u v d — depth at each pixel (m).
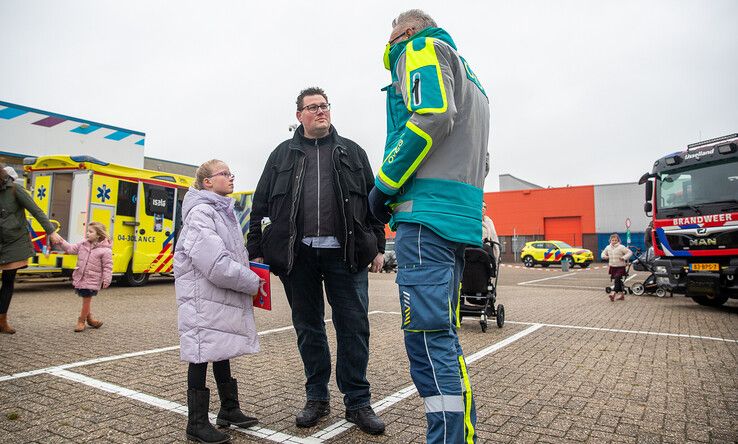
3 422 3.03
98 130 18.19
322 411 3.13
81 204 10.91
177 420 3.10
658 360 4.95
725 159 9.03
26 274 11.30
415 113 1.99
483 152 2.35
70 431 2.89
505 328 7.16
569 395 3.73
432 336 2.07
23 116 16.05
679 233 9.40
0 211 5.66
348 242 2.91
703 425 3.10
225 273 2.75
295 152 3.15
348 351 3.01
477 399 3.62
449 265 2.13
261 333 6.43
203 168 3.08
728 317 8.41
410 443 2.77
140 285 12.52
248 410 3.33
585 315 8.71
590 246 38.47
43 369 4.27
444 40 2.25
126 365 4.45
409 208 2.16
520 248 40.72
